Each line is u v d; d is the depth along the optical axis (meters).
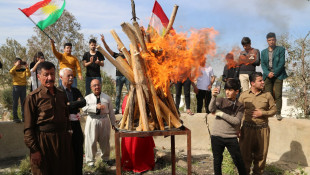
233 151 3.87
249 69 6.19
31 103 3.07
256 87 4.27
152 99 3.11
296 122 5.45
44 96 3.12
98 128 5.13
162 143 6.82
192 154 6.16
